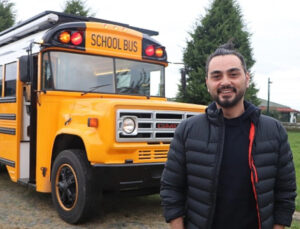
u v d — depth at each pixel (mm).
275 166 2217
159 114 4973
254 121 2188
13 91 6457
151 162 4875
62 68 5465
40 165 5551
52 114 5391
